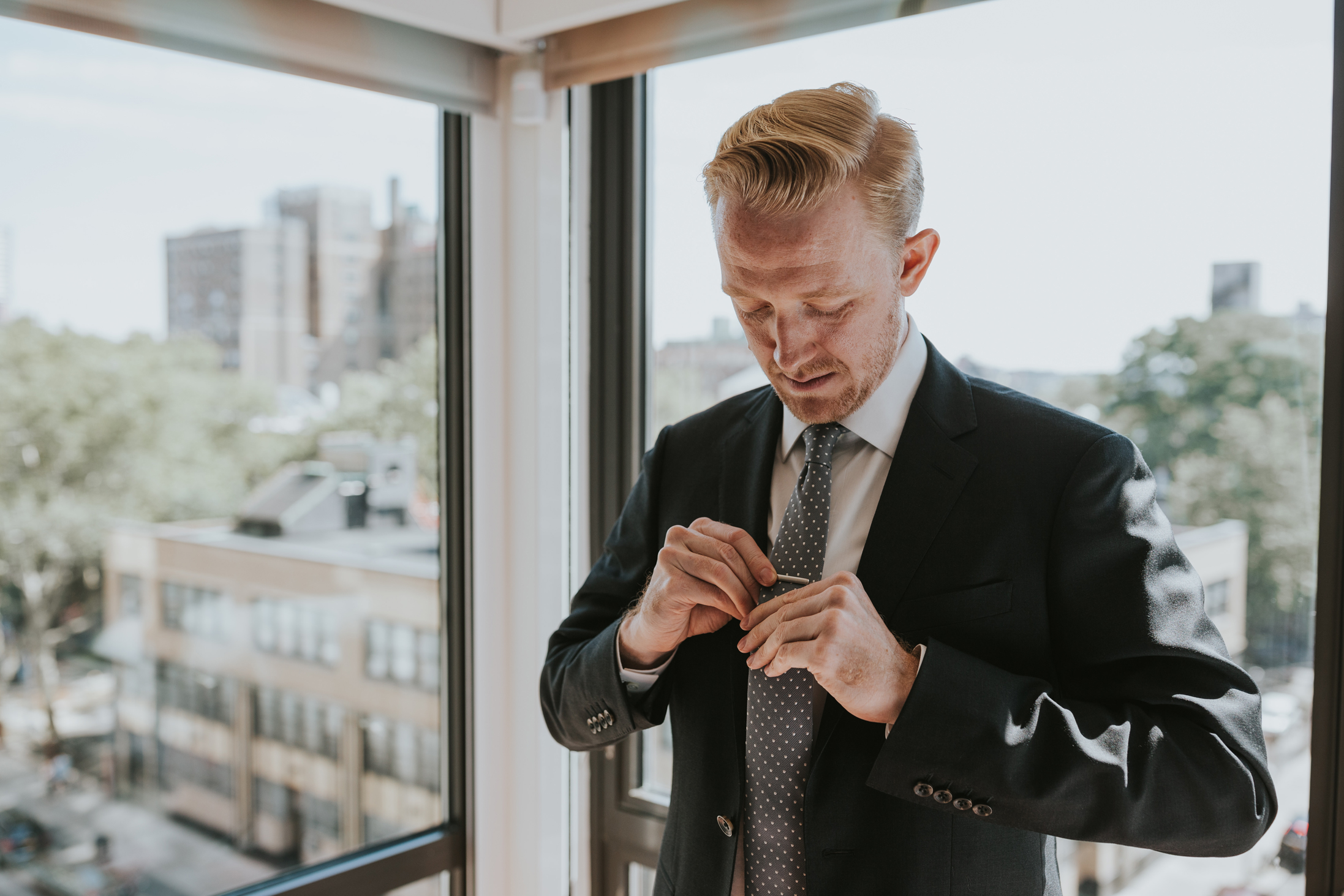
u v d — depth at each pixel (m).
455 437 1.83
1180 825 0.79
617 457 1.79
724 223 0.87
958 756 0.80
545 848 1.83
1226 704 0.82
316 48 1.53
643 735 1.76
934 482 0.94
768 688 0.92
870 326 0.88
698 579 0.92
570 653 1.14
